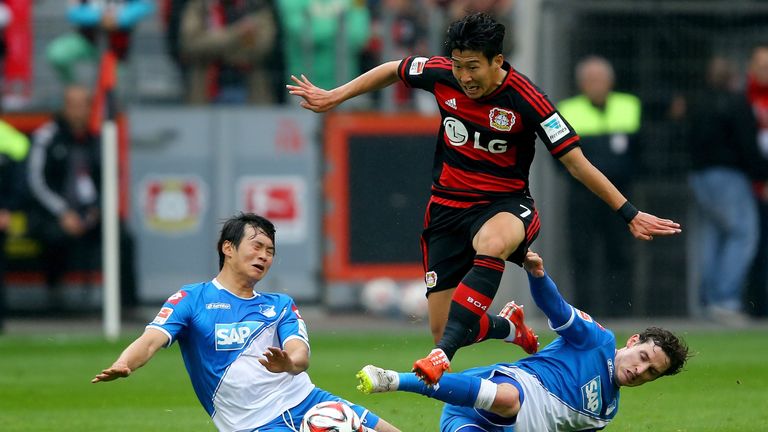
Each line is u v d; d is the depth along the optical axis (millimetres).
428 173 48250
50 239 46656
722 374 36531
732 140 47438
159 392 33594
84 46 49375
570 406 22703
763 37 48750
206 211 47844
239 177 47906
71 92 46344
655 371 22922
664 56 48625
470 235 23625
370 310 49062
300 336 22000
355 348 42375
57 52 49438
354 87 24719
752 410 30172
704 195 47969
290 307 22438
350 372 37031
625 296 48281
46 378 36031
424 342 43906
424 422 28516
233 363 21953
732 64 48594
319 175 48125
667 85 48719
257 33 48844
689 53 48719
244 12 49062
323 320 48719
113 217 45000
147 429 27641
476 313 22469
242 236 22141
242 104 48844
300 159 48062
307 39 49062
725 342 43969
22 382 35219
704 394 32812
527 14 47531
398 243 48344
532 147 23828
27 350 41688
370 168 48125
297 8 49125
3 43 49062
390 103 49250
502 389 21984
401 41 49344
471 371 22922
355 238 48188
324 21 49125
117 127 47250
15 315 47531
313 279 48281
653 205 48406
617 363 23125
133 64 49438
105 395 32969
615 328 47125
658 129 48625
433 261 24625
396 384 21109
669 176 48500
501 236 22781
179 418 29234
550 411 22547
